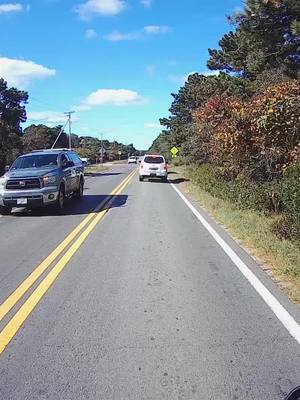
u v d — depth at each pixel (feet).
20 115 137.08
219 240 27.99
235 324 14.42
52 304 16.48
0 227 34.47
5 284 19.07
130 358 12.10
